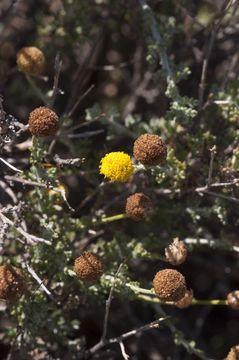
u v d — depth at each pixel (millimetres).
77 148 406
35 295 372
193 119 397
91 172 409
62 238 379
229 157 393
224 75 423
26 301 372
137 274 435
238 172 380
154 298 371
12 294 351
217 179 385
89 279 353
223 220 387
